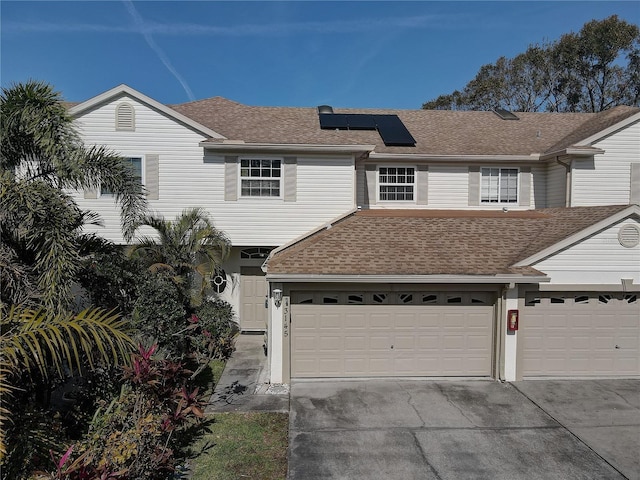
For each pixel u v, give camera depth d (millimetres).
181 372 7863
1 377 5160
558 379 11211
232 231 14930
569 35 37812
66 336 6137
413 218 14562
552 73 39312
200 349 10648
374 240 12602
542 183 16844
